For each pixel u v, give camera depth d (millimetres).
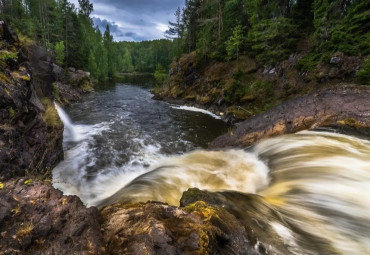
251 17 25391
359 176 5570
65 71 34094
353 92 10750
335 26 16328
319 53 16875
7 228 2453
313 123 9906
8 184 3186
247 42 24984
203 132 15070
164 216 3115
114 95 33469
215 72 26141
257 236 3363
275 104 17531
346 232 3762
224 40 28234
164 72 45812
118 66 98000
